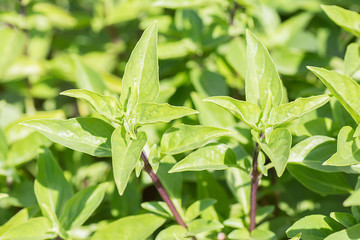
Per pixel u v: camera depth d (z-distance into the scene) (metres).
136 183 0.56
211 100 0.45
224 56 0.62
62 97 0.69
